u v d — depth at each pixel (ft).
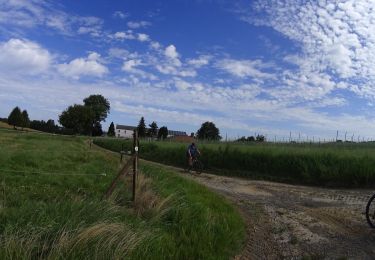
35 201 27.45
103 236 20.15
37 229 19.53
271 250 27.30
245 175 79.30
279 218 36.73
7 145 78.69
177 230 26.35
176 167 102.06
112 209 25.81
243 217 36.81
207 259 22.43
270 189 58.18
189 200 34.47
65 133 415.03
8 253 17.22
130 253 19.60
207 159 90.89
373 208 33.14
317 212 39.14
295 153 78.02
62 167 48.83
